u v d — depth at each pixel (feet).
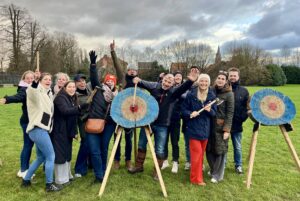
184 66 243.81
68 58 242.78
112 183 22.27
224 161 22.82
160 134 23.09
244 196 20.21
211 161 23.25
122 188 21.43
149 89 24.00
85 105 21.81
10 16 195.52
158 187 21.67
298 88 180.34
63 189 21.11
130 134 25.52
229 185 22.02
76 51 251.19
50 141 20.38
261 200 19.70
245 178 23.43
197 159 22.03
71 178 22.79
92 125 21.75
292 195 20.48
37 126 19.84
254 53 235.20
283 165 26.81
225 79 23.03
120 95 21.22
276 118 22.12
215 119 22.40
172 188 21.45
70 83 21.42
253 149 22.52
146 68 209.87
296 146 33.60
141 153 24.39
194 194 20.49
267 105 22.43
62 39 243.81
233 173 24.54
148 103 21.21
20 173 23.31
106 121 22.84
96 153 22.24
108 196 20.10
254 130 22.76
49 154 20.29
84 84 24.31
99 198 19.76
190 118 21.88
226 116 22.38
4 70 204.33
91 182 22.40
